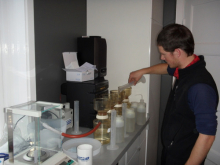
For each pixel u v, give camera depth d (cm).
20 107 99
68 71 157
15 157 95
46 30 147
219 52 181
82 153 97
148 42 182
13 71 132
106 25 195
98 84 152
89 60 177
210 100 101
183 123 122
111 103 153
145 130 185
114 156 114
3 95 134
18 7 125
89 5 199
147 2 177
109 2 191
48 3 147
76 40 188
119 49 193
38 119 91
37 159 90
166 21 223
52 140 105
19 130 104
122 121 132
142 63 187
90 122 151
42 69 146
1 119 134
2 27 128
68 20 173
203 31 194
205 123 99
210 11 187
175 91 129
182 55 114
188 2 206
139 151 170
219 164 186
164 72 163
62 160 99
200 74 111
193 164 104
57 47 161
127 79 194
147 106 186
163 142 139
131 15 185
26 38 127
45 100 151
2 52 130
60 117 117
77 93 152
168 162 136
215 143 190
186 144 124
